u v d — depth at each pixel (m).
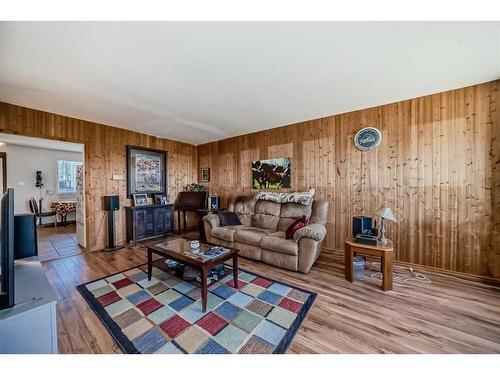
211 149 5.16
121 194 4.02
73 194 6.48
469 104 2.44
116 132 3.95
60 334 1.56
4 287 1.05
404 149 2.82
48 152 6.01
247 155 4.46
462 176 2.49
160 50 1.74
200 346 1.45
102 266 2.88
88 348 1.43
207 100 2.77
